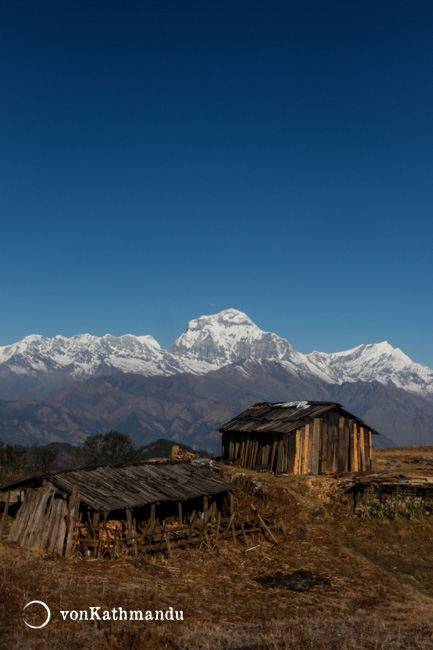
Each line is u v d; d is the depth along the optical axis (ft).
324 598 74.90
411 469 155.63
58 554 80.64
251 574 85.35
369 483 122.72
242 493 133.69
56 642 46.73
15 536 85.40
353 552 100.78
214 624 59.16
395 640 54.70
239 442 169.58
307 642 52.29
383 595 77.41
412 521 115.14
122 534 92.27
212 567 86.58
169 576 79.36
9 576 63.26
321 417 150.41
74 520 83.20
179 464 115.03
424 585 84.23
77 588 64.23
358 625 61.67
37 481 92.94
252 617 64.54
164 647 48.67
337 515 119.24
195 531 102.37
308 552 98.32
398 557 98.94
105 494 89.61
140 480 99.96
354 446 154.20
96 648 46.85
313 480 133.39
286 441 145.38
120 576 74.43
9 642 45.91
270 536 104.27
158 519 104.37
